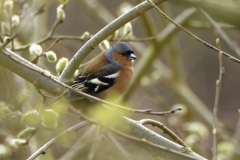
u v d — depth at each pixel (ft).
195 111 48.70
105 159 34.73
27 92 30.76
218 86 27.12
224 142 40.16
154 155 25.39
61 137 23.50
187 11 46.96
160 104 49.60
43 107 23.50
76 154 39.47
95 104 25.61
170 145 25.05
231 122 59.57
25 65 21.67
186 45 61.77
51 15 59.82
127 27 31.04
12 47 28.96
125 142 39.27
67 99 24.49
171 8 63.93
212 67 64.75
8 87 30.86
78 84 29.14
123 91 31.63
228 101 63.52
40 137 36.35
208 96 63.93
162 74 49.26
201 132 39.78
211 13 41.37
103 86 29.66
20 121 27.32
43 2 29.68
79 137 42.01
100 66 30.37
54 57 25.32
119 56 31.27
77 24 60.70
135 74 46.26
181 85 50.03
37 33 42.88
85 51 24.48
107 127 20.72
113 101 31.19
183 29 23.89
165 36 46.06
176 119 46.26
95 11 49.55
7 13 27.40
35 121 23.57
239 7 41.19
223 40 40.65
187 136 42.14
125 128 25.21
